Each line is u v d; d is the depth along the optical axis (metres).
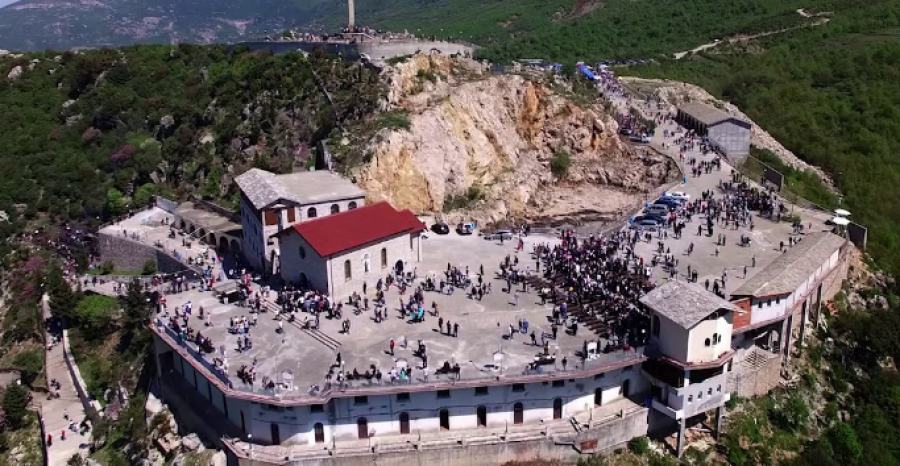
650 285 85.25
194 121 143.50
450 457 68.69
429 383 68.12
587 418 72.31
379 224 91.06
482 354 73.69
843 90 184.75
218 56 166.25
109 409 88.25
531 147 149.00
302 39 160.25
